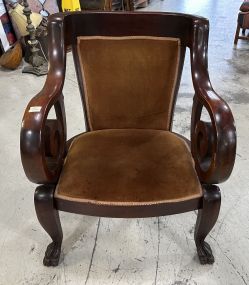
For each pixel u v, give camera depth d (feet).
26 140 2.69
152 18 3.50
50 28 3.36
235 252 3.97
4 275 3.76
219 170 2.79
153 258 3.92
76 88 7.94
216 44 10.69
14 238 4.21
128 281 3.68
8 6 9.43
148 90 3.83
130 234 4.23
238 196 4.78
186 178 3.12
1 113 7.05
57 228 3.50
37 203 3.12
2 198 4.84
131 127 4.06
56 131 3.23
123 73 3.74
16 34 9.78
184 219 4.44
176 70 3.70
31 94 7.86
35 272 3.78
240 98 7.50
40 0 9.89
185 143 3.70
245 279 3.68
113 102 3.90
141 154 3.40
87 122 4.04
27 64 9.41
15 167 5.45
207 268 3.79
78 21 3.53
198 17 3.42
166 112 3.93
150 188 3.03
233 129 2.73
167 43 3.59
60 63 3.35
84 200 3.00
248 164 5.39
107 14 3.50
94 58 3.67
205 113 6.81
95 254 3.98
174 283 3.65
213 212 3.16
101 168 3.23
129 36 3.59
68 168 3.27
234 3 15.35
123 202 2.96
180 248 4.03
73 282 3.67
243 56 9.82
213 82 8.26
